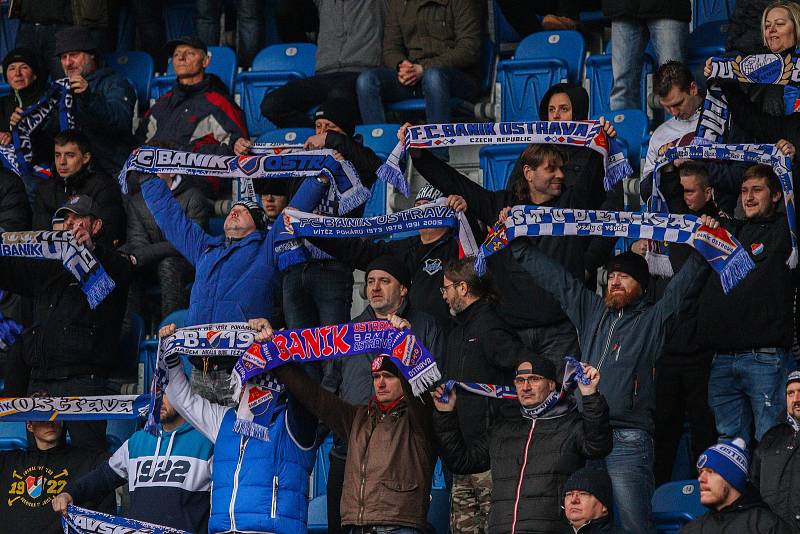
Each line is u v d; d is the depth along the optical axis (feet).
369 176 93.45
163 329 83.10
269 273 91.40
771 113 96.63
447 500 91.61
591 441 74.28
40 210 110.32
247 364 78.69
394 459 76.95
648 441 81.46
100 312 100.22
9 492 91.35
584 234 80.79
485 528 81.66
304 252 90.89
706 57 119.55
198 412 82.89
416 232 107.45
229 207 114.83
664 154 86.53
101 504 90.53
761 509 70.90
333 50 124.16
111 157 120.26
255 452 79.46
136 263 103.81
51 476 91.40
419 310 91.04
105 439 99.45
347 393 86.79
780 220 87.92
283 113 122.42
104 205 108.78
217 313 90.43
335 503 84.74
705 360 90.74
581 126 85.05
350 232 88.99
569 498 73.46
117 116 119.55
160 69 137.69
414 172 113.70
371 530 76.54
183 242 92.89
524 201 87.81
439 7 119.34
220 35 139.03
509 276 88.28
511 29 135.95
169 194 93.45
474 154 115.85
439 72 115.85
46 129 115.85
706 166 92.12
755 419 87.76
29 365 100.94
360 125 116.78
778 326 86.79
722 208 98.22
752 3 108.99
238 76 128.67
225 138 118.42
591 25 133.49
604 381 81.30
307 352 78.54
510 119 120.67
